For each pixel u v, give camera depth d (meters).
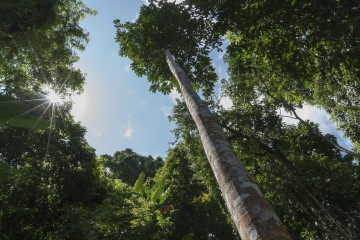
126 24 9.28
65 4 14.52
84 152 13.51
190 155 14.36
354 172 15.01
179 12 8.51
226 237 19.23
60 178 12.84
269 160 14.39
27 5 11.01
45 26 12.70
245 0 7.96
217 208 20.14
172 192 22.16
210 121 4.38
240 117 13.95
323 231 12.66
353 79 8.90
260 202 2.57
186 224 19.77
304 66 8.51
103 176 15.09
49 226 11.93
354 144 16.27
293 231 14.66
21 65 13.76
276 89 13.83
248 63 9.76
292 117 14.11
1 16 10.77
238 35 9.50
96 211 10.38
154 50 9.22
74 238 10.60
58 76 14.70
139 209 10.98
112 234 9.96
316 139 15.41
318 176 14.20
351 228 11.58
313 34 7.56
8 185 10.14
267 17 8.12
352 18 6.35
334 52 7.37
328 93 13.42
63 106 14.04
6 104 1.50
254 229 2.29
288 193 13.69
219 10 8.15
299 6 7.43
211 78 9.52
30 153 12.47
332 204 13.45
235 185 2.87
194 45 9.02
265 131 14.01
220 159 3.36
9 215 10.50
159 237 10.27
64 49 14.90
